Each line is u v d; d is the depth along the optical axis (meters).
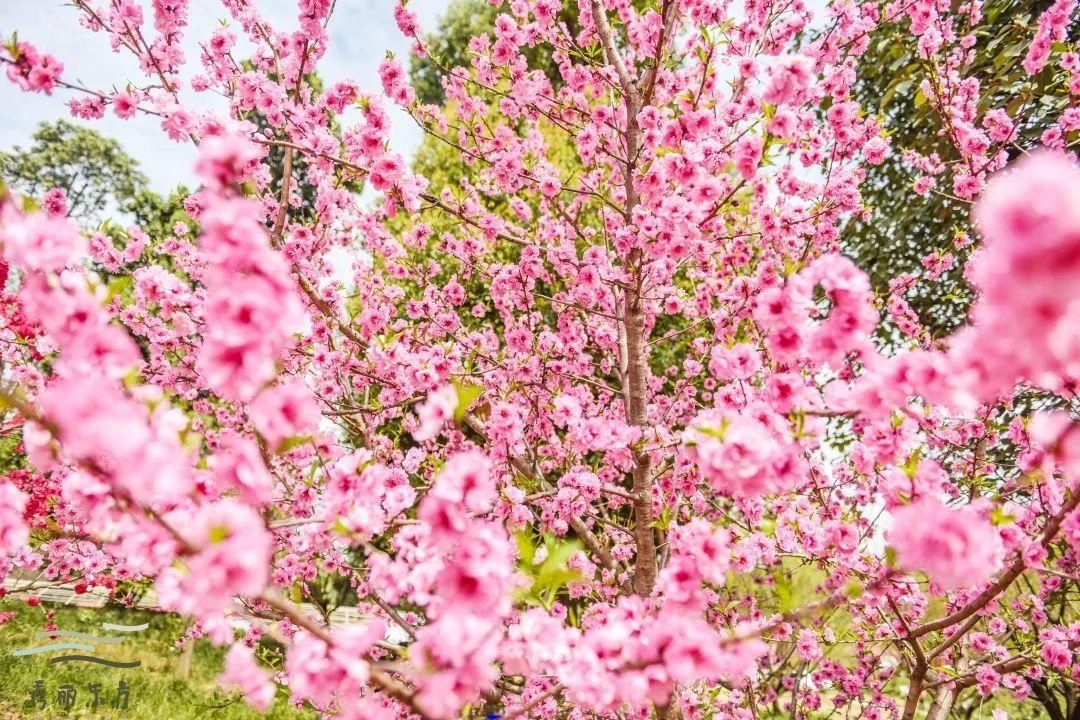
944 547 1.40
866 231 7.00
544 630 1.74
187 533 1.39
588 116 4.88
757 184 4.18
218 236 1.35
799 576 3.87
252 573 1.24
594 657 1.62
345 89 3.77
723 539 1.80
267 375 1.41
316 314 4.50
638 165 4.09
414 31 4.46
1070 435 1.19
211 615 1.54
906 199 6.57
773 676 5.04
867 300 1.79
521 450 4.29
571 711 3.61
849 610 4.14
